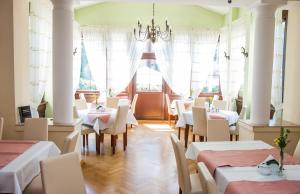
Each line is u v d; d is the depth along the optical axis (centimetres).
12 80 437
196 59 870
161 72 880
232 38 751
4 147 323
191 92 881
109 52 858
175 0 483
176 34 865
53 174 224
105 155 541
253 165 267
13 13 431
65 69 454
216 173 257
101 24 858
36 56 511
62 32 448
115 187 392
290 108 516
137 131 758
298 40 494
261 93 475
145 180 419
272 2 453
